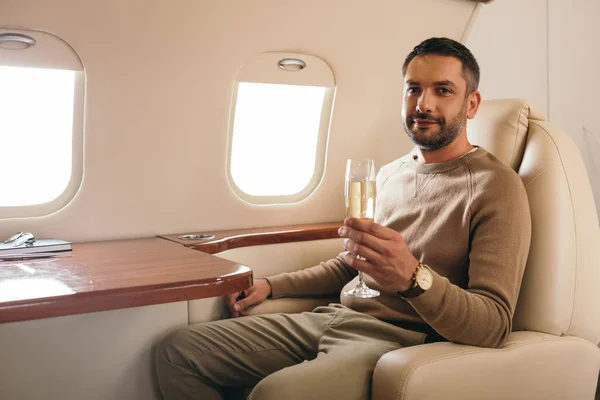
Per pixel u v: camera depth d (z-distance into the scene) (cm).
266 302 194
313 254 228
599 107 326
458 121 165
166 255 168
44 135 193
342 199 253
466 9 240
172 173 213
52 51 178
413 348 139
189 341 166
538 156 164
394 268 133
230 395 180
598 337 164
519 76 305
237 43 203
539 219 159
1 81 184
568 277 157
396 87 243
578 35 317
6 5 165
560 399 152
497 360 140
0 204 191
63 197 199
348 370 143
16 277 138
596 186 327
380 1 219
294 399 136
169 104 203
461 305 137
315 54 221
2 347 150
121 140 200
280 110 236
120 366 165
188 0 187
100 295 122
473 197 155
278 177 241
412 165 177
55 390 156
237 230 229
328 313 177
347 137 245
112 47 185
